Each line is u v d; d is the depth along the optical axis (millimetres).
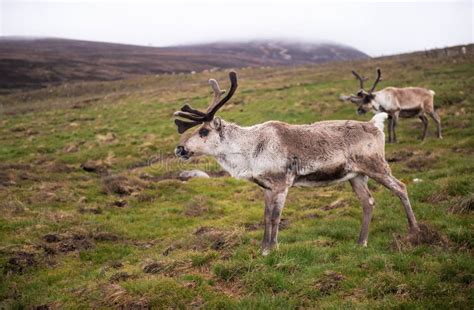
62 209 11016
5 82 87188
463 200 8320
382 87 27562
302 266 6332
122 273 6672
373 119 7410
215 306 5473
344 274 5977
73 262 7926
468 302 5012
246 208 10688
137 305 5637
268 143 7125
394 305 5062
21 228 9211
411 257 6184
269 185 7156
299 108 24375
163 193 12562
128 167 16922
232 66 145875
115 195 12461
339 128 7320
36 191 12500
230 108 26984
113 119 28062
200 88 41125
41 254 7977
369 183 11047
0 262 7520
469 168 10664
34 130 25938
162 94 39438
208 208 10766
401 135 17250
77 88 61531
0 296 6598
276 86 35594
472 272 5613
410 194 9562
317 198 10836
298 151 7043
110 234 9141
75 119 29875
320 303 5375
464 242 6758
